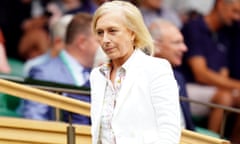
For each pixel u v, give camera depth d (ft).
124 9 31.60
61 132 40.86
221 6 65.51
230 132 66.18
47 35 65.77
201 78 64.03
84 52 50.29
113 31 31.40
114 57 31.50
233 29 66.18
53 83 45.57
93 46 50.24
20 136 40.34
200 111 64.64
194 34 63.52
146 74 31.12
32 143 40.50
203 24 64.13
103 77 32.19
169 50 51.44
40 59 57.11
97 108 31.99
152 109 30.91
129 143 30.83
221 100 65.05
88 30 50.34
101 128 31.83
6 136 40.16
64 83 49.62
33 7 66.69
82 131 41.06
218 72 64.95
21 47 65.77
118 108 31.14
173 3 65.77
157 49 51.44
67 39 50.60
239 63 67.00
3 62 61.52
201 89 64.08
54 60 50.78
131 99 31.07
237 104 66.03
